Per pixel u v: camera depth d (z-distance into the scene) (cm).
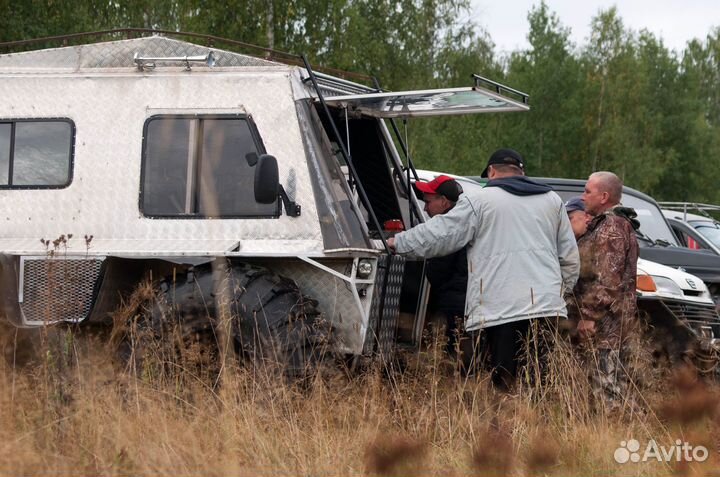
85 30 3347
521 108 1222
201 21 4028
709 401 921
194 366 980
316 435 874
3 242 1098
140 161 1109
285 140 1095
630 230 1177
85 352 1000
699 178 7912
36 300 1071
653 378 1108
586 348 1103
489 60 6612
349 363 1046
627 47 7419
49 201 1112
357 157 1320
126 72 1132
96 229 1103
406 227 1313
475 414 974
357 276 1052
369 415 935
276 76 1110
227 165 1099
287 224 1073
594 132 7288
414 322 1205
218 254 1044
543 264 1066
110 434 825
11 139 1131
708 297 1490
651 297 1347
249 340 1012
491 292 1057
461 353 1035
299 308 1023
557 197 1105
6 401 861
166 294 1036
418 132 5125
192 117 1113
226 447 829
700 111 8169
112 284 1075
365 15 5103
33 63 1159
